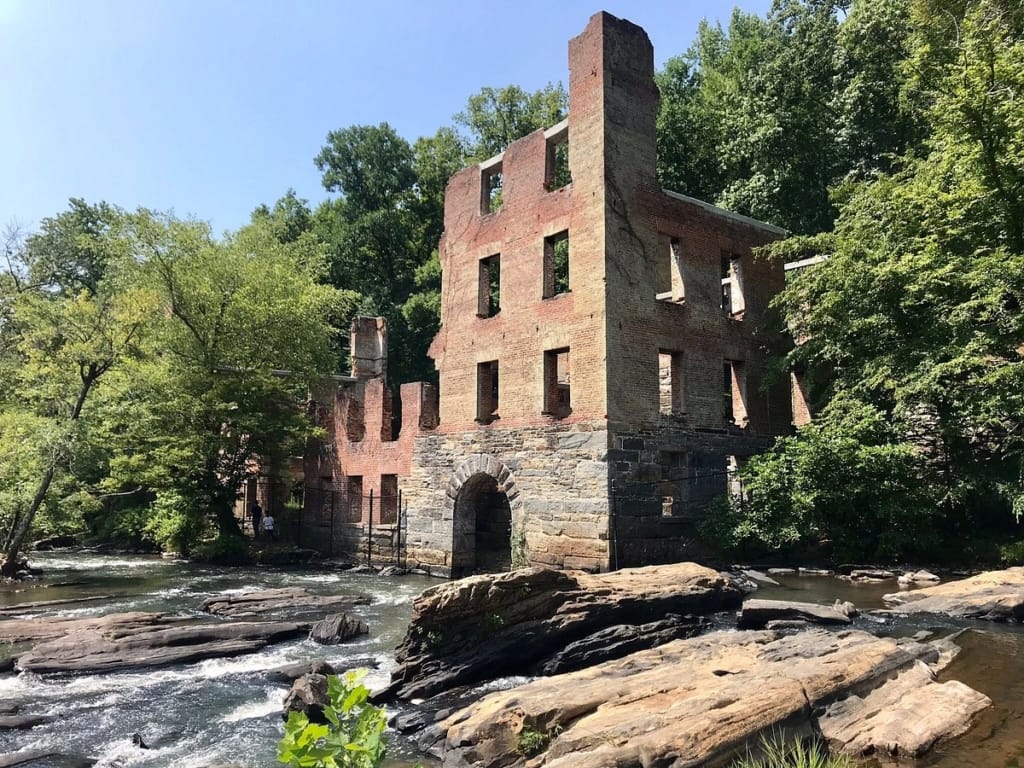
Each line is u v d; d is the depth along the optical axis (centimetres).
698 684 852
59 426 2364
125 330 2684
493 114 4775
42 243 5144
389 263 4972
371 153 4841
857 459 1881
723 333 2298
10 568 2244
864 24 3241
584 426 1962
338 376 3522
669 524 2005
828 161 3356
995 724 778
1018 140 1814
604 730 692
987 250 1902
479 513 2647
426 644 1112
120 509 3278
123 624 1392
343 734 339
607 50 2062
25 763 841
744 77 3625
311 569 2648
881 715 774
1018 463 1764
